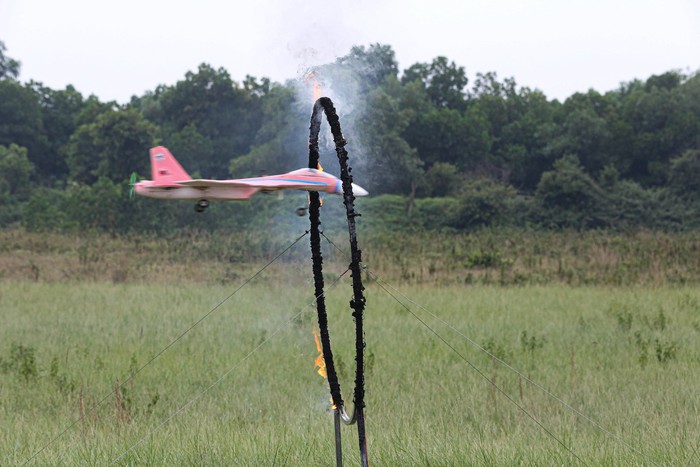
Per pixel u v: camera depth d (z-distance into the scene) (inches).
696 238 6033.5
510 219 7253.9
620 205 7367.1
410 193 7824.8
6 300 2805.1
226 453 1005.2
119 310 2546.8
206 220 6432.1
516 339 1996.8
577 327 2165.4
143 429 1194.6
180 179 771.4
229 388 1478.8
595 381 1469.0
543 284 3476.9
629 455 987.3
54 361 1582.2
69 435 1163.3
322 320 925.8
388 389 1460.4
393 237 6107.3
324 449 1032.8
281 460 978.7
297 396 1425.9
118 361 1728.6
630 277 3580.2
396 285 3339.1
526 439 1101.7
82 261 4480.8
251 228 6186.0
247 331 2113.7
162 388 1483.8
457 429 1163.9
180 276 3833.7
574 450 1020.5
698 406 1293.1
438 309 2524.6
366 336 2021.4
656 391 1402.6
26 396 1439.5
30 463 1009.5
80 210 6604.3
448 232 6943.9
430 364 1665.8
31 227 6515.8
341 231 6107.3
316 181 844.6
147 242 5467.5
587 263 4453.7
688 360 1697.8
